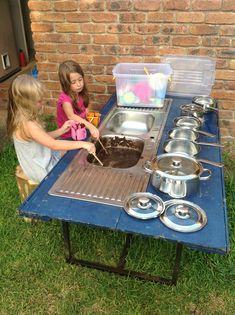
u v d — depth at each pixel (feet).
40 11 9.82
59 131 7.18
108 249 7.25
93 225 4.59
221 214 4.73
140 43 9.61
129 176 5.56
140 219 4.61
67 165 5.90
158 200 4.86
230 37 8.91
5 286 6.56
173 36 9.26
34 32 10.26
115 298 6.26
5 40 15.62
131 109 8.21
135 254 6.98
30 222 7.99
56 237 7.59
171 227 4.46
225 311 6.12
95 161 6.70
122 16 9.30
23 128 6.44
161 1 8.80
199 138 6.58
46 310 6.14
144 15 9.12
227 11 8.56
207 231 4.43
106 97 10.91
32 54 18.19
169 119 7.62
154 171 5.08
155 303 6.19
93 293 6.36
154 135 6.92
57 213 4.77
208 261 6.89
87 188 5.28
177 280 6.54
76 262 6.90
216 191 5.17
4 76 15.98
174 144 6.11
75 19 9.70
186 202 4.86
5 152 10.76
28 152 6.86
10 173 9.82
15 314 6.10
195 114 7.50
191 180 4.90
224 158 10.19
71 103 8.18
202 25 8.90
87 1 9.31
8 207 8.52
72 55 10.39
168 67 8.71
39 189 5.26
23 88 6.11
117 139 7.06
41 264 6.95
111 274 6.70
